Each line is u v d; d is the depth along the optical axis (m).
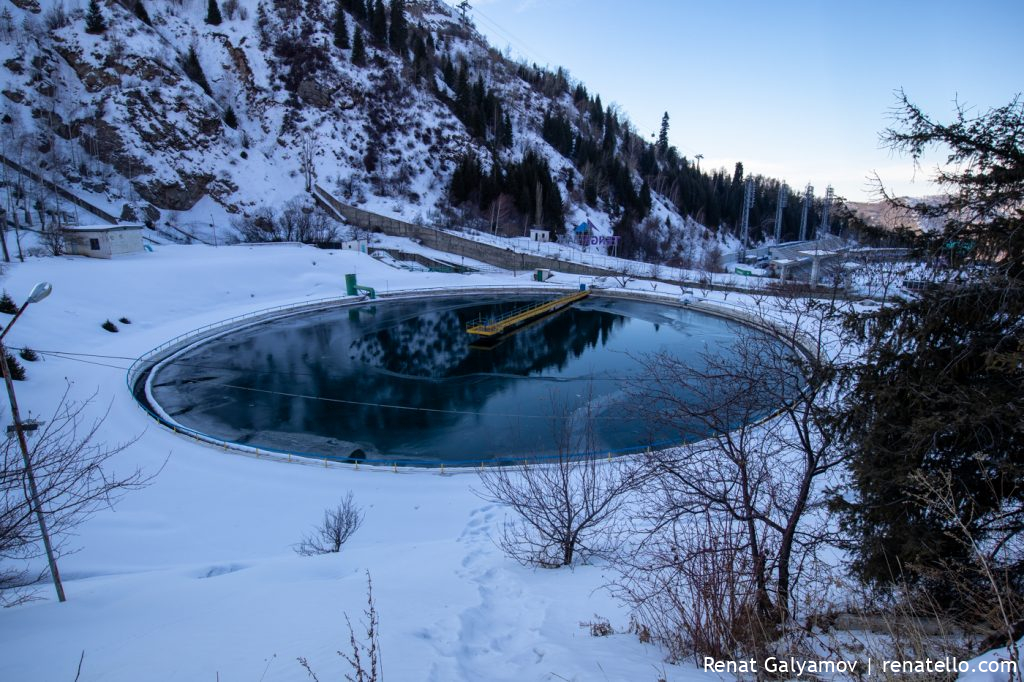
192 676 5.29
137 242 50.72
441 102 105.12
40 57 71.00
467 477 18.17
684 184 115.81
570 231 88.38
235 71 92.25
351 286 54.34
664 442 18.41
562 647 5.98
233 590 9.16
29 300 8.63
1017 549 6.27
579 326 46.66
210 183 75.94
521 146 105.38
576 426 24.05
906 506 6.11
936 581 5.76
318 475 18.52
